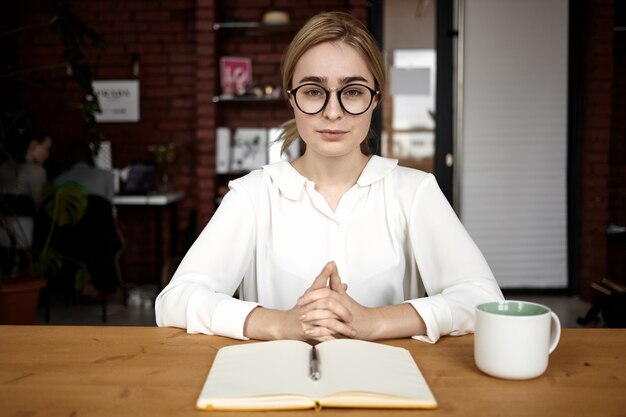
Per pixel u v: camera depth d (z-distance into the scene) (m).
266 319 1.08
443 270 1.28
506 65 5.12
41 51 5.68
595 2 4.89
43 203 3.93
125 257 5.80
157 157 5.44
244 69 5.54
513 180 5.16
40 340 1.08
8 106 5.50
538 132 5.12
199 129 5.34
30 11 5.66
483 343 0.90
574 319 4.35
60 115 5.72
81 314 4.58
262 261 1.34
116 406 0.80
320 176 1.33
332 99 1.16
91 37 3.74
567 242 5.16
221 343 1.07
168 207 5.55
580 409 0.78
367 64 1.19
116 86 5.73
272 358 0.92
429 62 5.26
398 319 1.09
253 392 0.80
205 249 1.30
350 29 1.18
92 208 4.27
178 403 0.81
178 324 1.17
